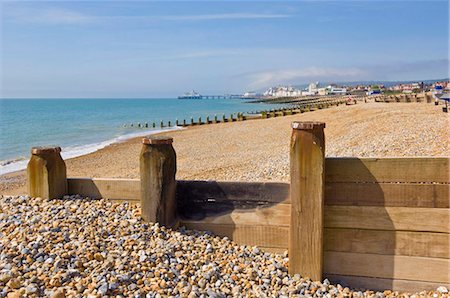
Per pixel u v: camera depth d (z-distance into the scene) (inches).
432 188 162.6
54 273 142.4
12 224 179.6
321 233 163.6
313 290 158.4
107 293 135.0
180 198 193.8
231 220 187.8
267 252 183.5
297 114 1696.6
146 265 155.2
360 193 168.9
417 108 1141.1
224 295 146.0
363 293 164.1
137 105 5398.6
